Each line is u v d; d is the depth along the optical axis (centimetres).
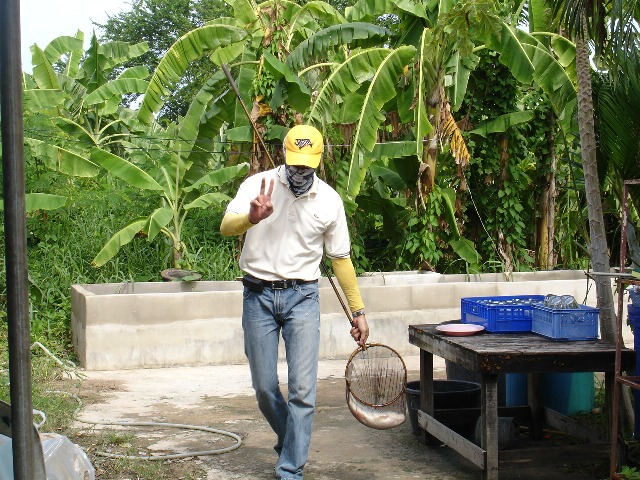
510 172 1135
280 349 854
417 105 941
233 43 1095
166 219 971
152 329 814
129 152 1248
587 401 570
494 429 434
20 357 225
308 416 439
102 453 502
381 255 1213
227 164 1180
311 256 441
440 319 904
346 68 978
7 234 222
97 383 737
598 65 515
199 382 747
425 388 532
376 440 551
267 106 1024
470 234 1197
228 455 512
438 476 474
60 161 1002
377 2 1092
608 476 471
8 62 220
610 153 534
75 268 970
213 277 999
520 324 495
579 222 589
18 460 226
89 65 1479
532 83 1141
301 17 1124
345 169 1045
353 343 880
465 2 727
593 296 966
